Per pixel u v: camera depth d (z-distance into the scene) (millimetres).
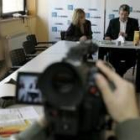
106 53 4039
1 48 4348
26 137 472
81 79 415
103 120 462
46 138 466
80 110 427
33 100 501
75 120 424
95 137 453
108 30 4797
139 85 3893
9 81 1914
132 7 5707
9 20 4648
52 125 436
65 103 412
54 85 422
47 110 432
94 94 434
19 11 5547
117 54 4180
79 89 413
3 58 4254
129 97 442
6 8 5023
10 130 1265
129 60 4230
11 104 1573
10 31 4781
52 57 3010
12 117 1410
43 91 422
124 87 449
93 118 437
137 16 5734
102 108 446
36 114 1446
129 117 439
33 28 5926
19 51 3541
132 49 4094
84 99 421
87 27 4832
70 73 417
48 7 5969
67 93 415
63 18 5977
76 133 428
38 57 2998
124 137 437
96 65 475
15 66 3252
